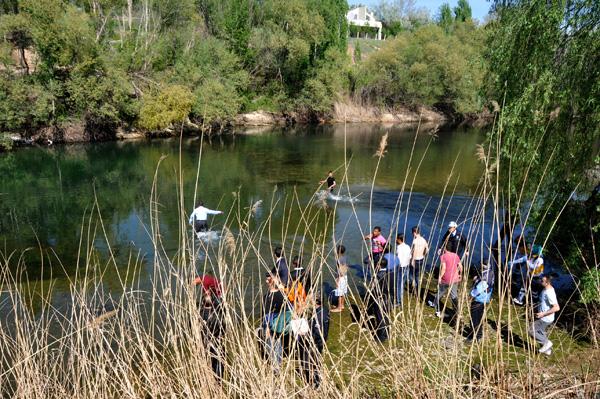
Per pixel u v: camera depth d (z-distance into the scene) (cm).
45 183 2244
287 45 4972
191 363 374
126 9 4794
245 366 363
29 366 379
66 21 3331
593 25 784
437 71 5597
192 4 4656
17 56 3703
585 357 446
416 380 370
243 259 416
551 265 918
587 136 802
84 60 3409
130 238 1380
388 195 1991
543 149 845
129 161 2872
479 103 1016
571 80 806
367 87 5922
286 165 2781
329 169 2652
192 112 4109
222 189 2119
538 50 844
